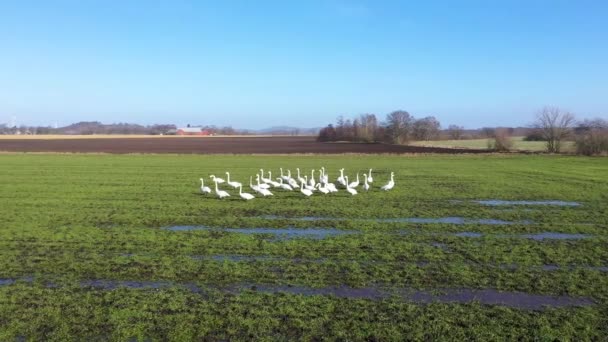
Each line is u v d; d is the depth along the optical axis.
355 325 11.81
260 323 11.88
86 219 24.06
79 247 18.59
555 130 80.69
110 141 142.75
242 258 17.30
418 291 14.19
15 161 60.47
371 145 115.06
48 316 12.20
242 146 111.12
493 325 11.90
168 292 13.84
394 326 11.79
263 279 15.03
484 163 61.19
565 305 13.20
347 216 25.45
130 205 28.25
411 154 77.94
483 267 16.47
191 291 13.98
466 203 29.89
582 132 80.00
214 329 11.57
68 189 34.78
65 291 13.90
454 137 145.00
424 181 41.47
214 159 67.81
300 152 86.44
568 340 11.22
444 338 11.26
